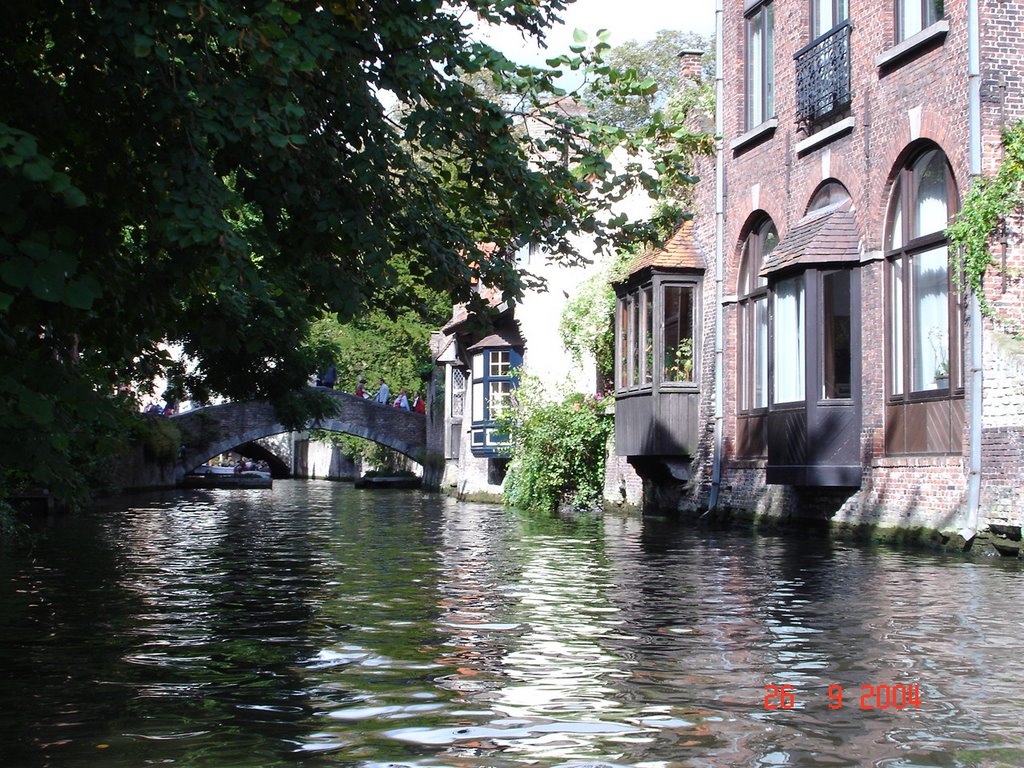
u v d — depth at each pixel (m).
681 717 5.06
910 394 14.30
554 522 19.67
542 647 6.77
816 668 6.11
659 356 19.86
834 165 15.98
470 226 8.59
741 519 18.03
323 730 4.86
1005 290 12.67
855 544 14.02
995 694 5.49
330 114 7.64
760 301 18.28
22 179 5.45
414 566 11.61
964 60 13.16
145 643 6.96
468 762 4.38
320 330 49.44
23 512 21.45
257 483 49.25
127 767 4.32
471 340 34.09
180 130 6.48
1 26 6.76
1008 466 12.24
